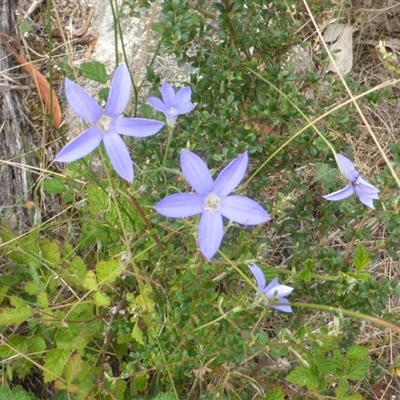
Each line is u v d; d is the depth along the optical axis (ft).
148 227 0.60
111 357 0.76
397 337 0.84
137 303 0.63
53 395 0.74
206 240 0.48
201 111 0.72
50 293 0.72
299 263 0.72
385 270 0.88
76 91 0.47
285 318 0.81
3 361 0.64
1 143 0.85
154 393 0.72
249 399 0.74
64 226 0.84
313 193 0.77
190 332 0.61
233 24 0.70
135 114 0.71
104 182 0.71
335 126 0.71
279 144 0.70
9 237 0.74
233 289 0.74
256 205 0.48
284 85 0.69
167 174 0.69
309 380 0.58
